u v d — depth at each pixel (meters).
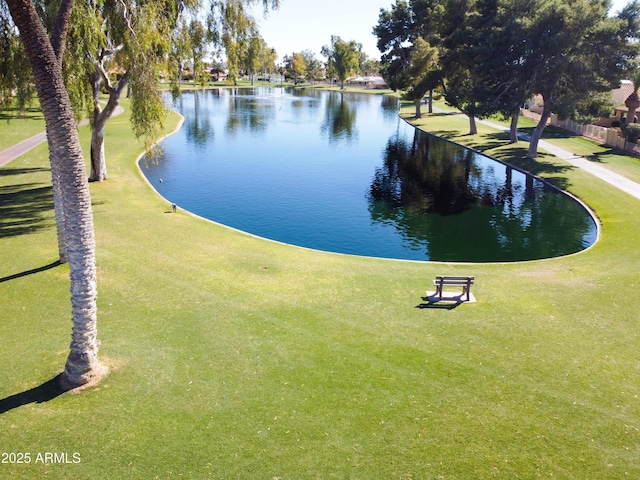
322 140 62.09
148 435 10.33
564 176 38.88
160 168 43.94
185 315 15.41
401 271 19.61
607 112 44.44
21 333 14.09
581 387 12.15
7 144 45.38
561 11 39.09
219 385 12.02
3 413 10.82
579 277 19.11
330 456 9.91
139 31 22.22
